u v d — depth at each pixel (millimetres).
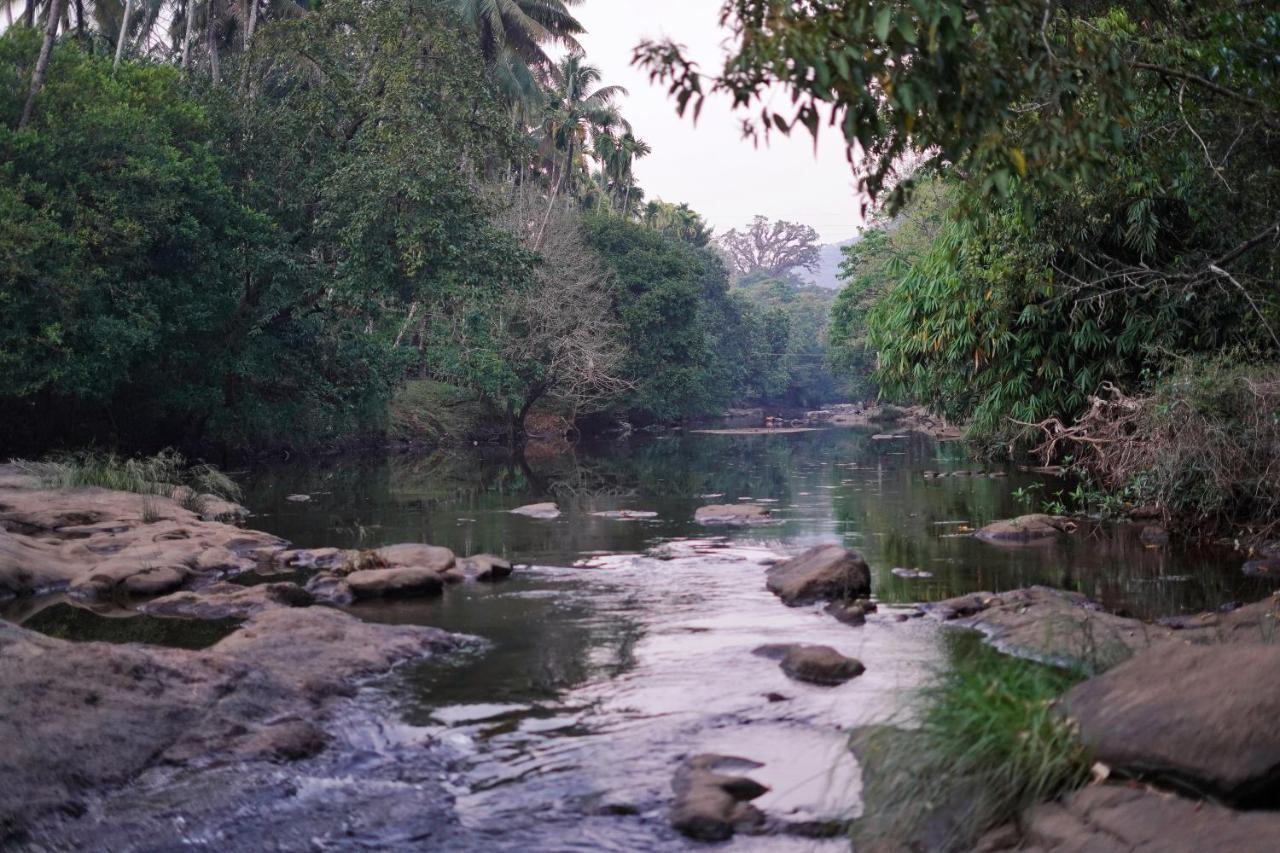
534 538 12609
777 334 91812
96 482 15672
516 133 25875
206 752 4754
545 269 42062
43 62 20469
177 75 24750
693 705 5469
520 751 4844
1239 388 10641
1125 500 13055
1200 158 9344
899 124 5027
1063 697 4367
